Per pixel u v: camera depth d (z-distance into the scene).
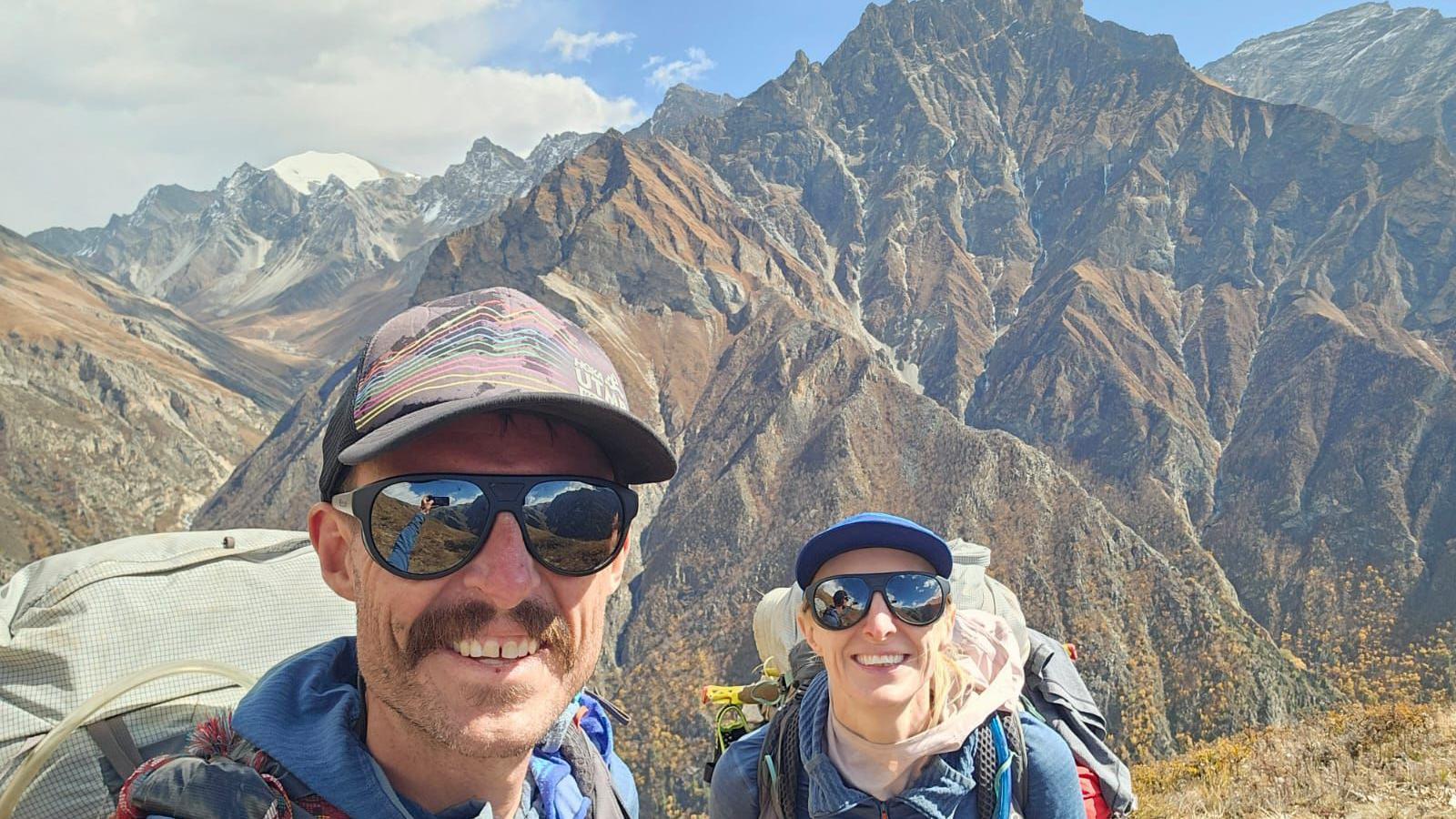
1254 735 3.25
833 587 0.90
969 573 1.32
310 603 0.86
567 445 0.51
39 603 0.75
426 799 0.50
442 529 0.47
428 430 0.44
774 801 0.98
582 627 0.52
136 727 0.73
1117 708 37.03
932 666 0.89
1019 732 0.92
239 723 0.47
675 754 35.94
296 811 0.44
